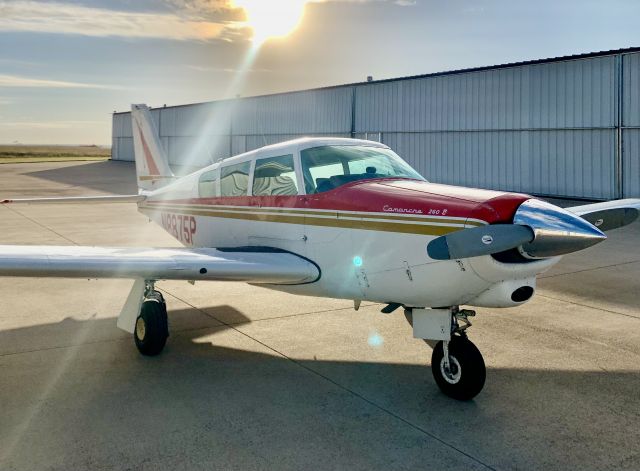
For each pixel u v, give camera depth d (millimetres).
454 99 18609
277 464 2709
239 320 5203
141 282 4359
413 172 4293
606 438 2971
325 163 4211
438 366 3588
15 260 3568
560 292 6184
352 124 22422
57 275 3682
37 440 2943
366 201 3734
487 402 3426
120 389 3625
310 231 4105
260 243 4645
